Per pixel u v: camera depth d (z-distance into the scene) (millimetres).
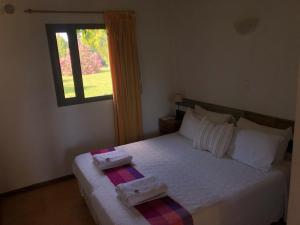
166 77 4289
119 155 2857
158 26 4035
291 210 1006
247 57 3021
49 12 3227
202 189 2248
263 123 2932
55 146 3582
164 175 2543
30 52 3201
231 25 3146
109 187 2361
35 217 2863
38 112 3385
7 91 3158
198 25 3637
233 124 3059
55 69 3391
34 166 3488
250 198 2209
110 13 3525
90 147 3850
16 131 3295
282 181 2404
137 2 3785
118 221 1881
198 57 3760
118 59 3693
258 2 2777
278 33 2645
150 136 4352
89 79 3688
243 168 2584
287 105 2691
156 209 1979
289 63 2596
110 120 3941
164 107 4379
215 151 2918
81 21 3443
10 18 3025
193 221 1897
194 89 3969
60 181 3676
